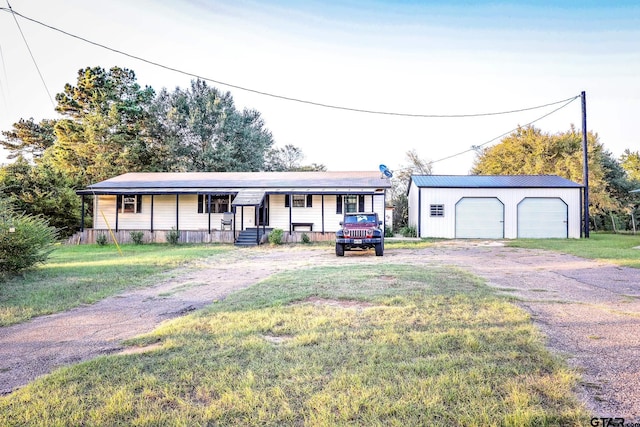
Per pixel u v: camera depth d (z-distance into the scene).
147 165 33.53
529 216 22.47
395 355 3.73
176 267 11.37
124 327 5.34
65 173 26.31
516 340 4.10
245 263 12.40
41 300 6.99
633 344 4.00
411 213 26.03
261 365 3.60
